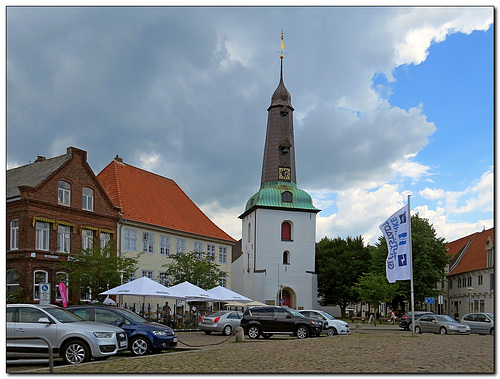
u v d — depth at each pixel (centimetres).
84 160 4341
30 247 3816
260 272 7019
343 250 8331
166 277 5312
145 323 2183
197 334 3559
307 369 1469
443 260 6881
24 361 1842
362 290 6412
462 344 2266
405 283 6712
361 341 2462
